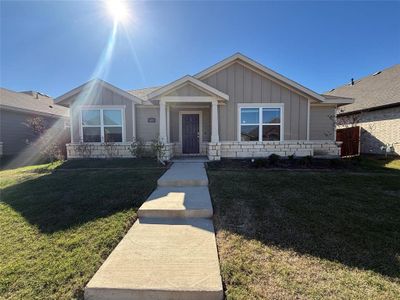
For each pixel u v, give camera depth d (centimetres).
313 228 366
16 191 586
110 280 243
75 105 1138
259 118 1057
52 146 1186
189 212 426
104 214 421
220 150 995
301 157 988
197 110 1254
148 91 1471
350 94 1839
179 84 955
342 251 301
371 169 837
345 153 1420
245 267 269
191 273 255
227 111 1054
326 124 1229
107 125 1148
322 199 499
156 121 1180
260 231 358
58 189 590
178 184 620
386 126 1361
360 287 235
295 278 250
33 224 389
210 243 325
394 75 1593
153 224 396
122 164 932
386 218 404
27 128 1546
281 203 473
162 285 235
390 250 303
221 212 432
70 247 317
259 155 1035
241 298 222
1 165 1167
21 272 265
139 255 294
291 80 1030
